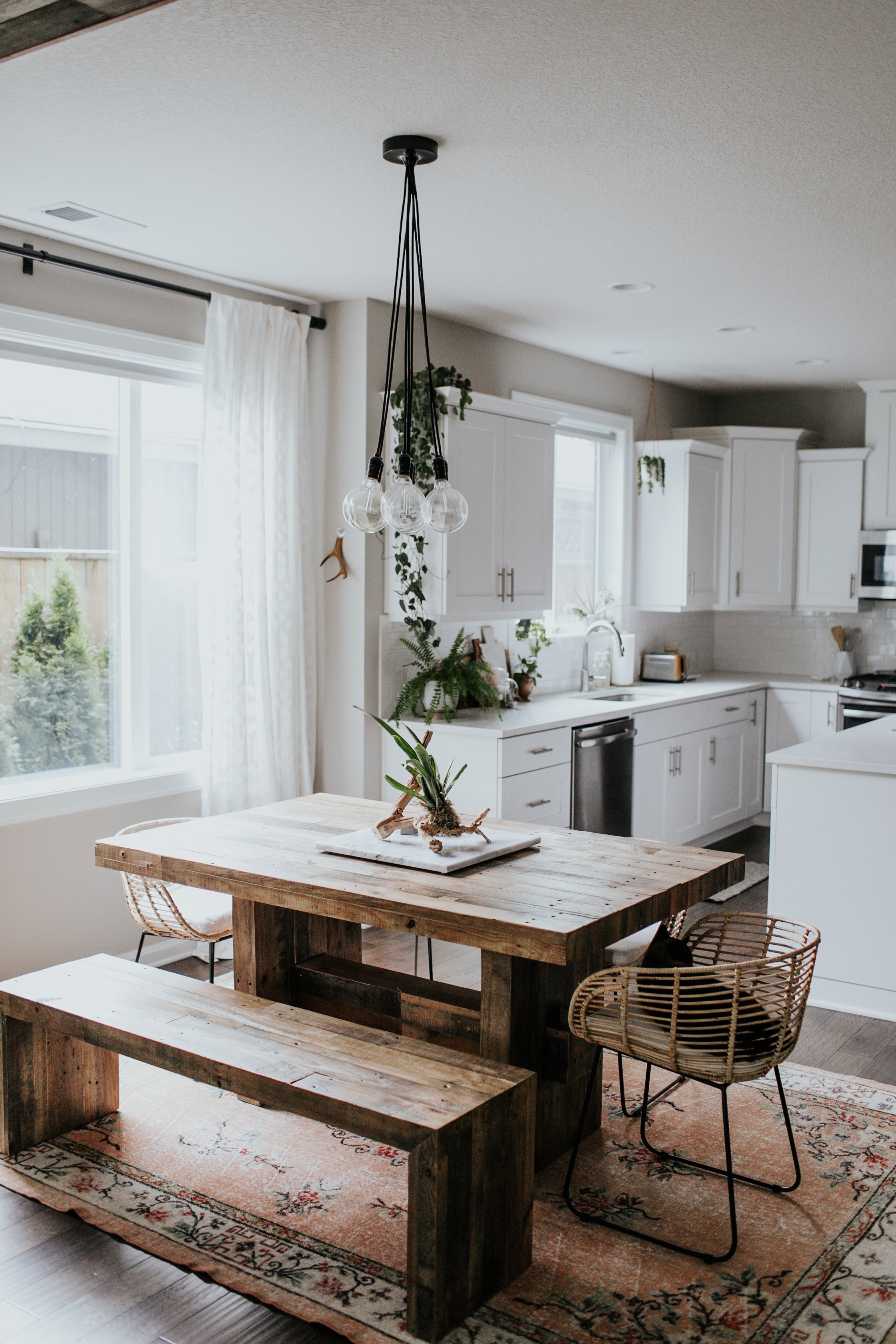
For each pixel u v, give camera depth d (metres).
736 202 3.50
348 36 2.41
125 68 2.58
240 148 3.07
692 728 6.19
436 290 4.64
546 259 4.16
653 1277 2.44
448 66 2.56
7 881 3.94
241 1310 2.33
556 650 6.22
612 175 3.26
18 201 3.53
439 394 4.65
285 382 4.69
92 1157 2.94
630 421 6.57
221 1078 2.52
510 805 4.73
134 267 4.21
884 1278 2.43
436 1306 2.20
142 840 3.29
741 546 6.90
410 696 4.90
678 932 3.15
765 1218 2.67
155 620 4.54
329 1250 2.53
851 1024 3.91
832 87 2.64
